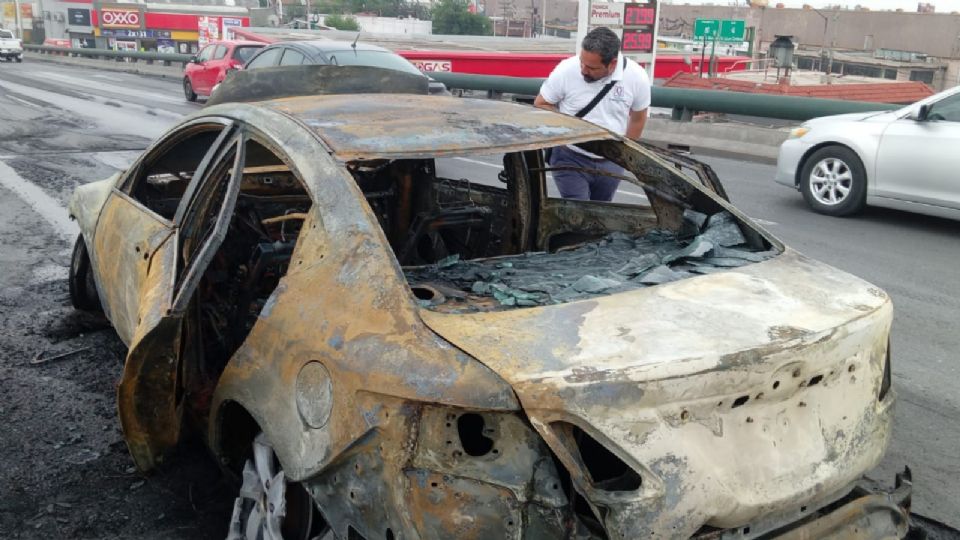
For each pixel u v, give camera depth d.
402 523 2.20
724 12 53.50
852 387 2.56
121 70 40.34
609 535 2.12
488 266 3.26
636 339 2.33
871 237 8.25
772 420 2.37
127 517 3.38
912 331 5.58
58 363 4.82
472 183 4.89
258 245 3.47
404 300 2.42
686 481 2.17
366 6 76.12
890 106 11.66
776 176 9.80
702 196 3.55
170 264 3.26
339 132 3.13
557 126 3.54
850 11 48.22
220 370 3.65
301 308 2.64
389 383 2.24
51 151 12.10
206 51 22.31
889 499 2.66
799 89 19.28
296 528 2.69
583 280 2.85
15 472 3.68
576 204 4.39
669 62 25.70
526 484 2.15
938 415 4.36
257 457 2.78
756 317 2.51
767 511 2.29
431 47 23.78
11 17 81.56
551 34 73.69
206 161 3.49
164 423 3.20
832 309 2.62
